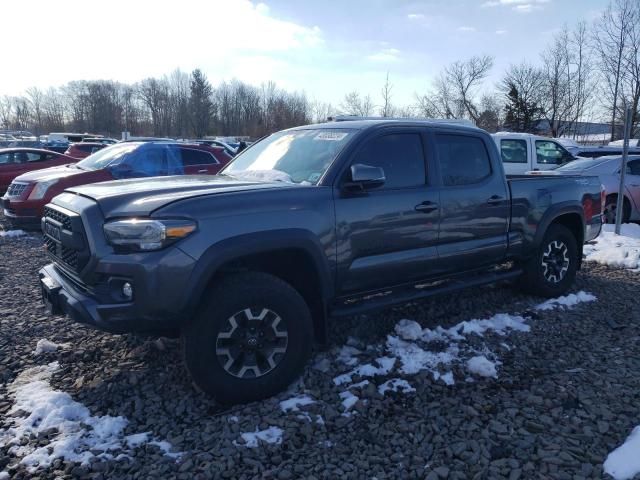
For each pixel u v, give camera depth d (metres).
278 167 4.37
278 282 3.52
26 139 50.84
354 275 3.99
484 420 3.34
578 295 5.90
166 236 3.13
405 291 4.55
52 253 3.91
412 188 4.36
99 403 3.46
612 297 5.96
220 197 3.39
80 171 9.53
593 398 3.59
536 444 3.07
